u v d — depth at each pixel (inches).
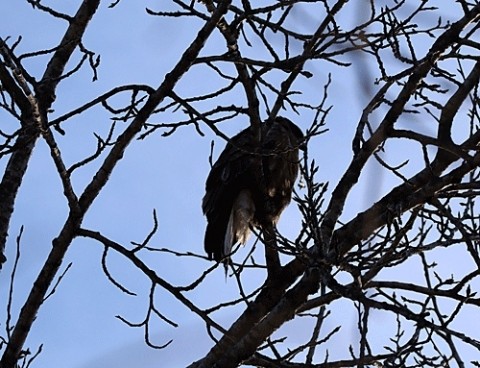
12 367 400.8
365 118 410.3
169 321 379.2
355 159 413.1
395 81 404.2
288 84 401.7
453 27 392.2
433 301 388.2
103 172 398.3
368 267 384.5
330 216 411.2
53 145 382.9
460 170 401.7
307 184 386.0
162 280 385.4
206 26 380.5
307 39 401.7
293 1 387.5
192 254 398.0
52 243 400.5
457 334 351.9
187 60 386.6
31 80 391.5
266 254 416.8
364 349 370.3
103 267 391.2
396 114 401.1
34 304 399.9
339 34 392.8
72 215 395.9
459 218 413.4
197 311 382.3
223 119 397.7
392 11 398.6
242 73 397.7
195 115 397.4
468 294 387.5
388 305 356.5
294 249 385.1
